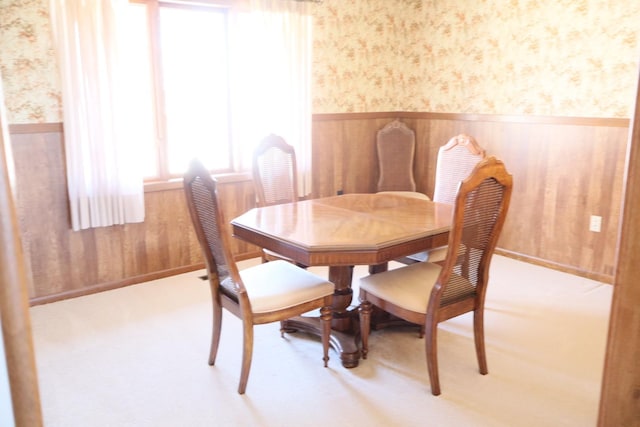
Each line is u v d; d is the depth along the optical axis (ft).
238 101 13.65
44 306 11.03
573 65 12.49
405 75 16.81
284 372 8.45
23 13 10.06
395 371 8.48
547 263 13.62
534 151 13.56
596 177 12.34
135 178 11.75
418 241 8.13
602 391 3.08
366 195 11.27
